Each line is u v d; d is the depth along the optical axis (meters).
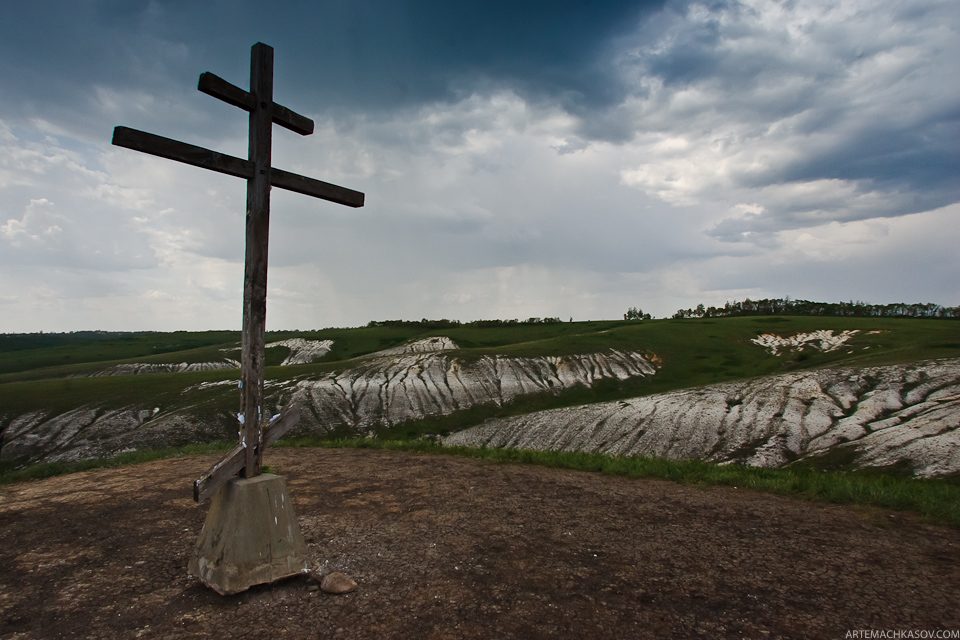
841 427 47.69
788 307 166.88
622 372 83.31
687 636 4.15
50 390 67.69
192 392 67.06
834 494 8.35
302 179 5.73
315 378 77.50
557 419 59.31
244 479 5.20
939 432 40.91
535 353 89.88
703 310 176.88
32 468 11.45
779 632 4.22
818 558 5.76
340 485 9.32
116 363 105.88
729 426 51.59
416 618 4.38
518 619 4.37
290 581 5.11
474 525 6.90
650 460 11.27
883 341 89.88
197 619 4.38
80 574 5.29
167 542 6.25
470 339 132.00
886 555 5.84
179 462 12.20
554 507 7.84
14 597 4.75
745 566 5.54
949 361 60.22
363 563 5.55
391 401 70.06
